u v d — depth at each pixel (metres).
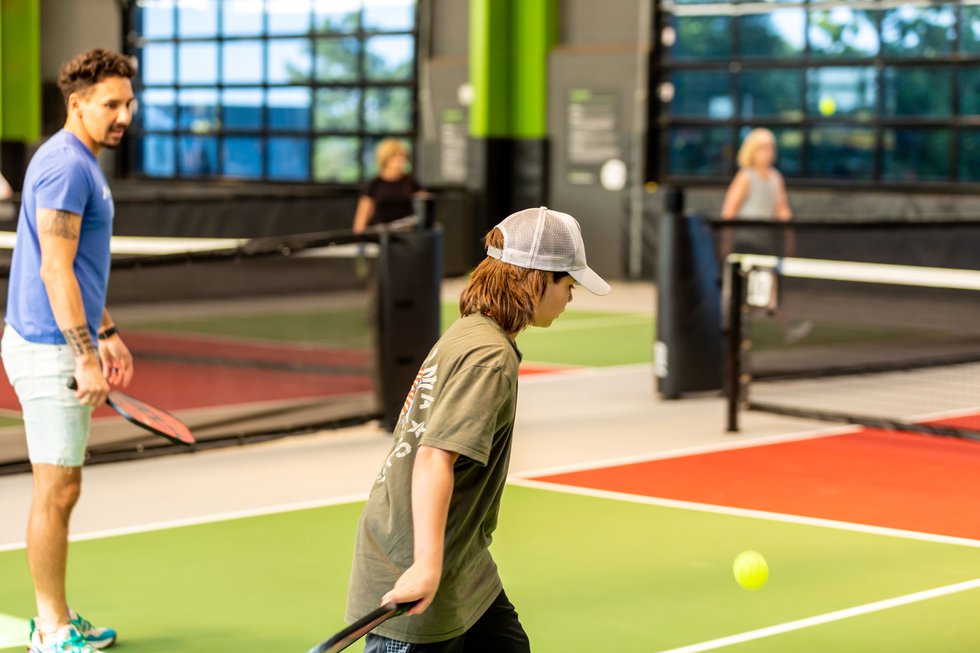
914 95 21.41
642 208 23.70
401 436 3.88
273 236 24.30
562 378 13.93
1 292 13.78
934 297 15.55
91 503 8.71
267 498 8.90
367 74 25.86
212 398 12.72
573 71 24.11
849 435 11.10
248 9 26.92
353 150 26.19
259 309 18.61
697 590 6.94
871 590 6.97
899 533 8.11
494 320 3.88
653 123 23.69
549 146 24.52
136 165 28.55
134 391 13.12
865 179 21.91
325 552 7.61
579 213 24.28
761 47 22.67
